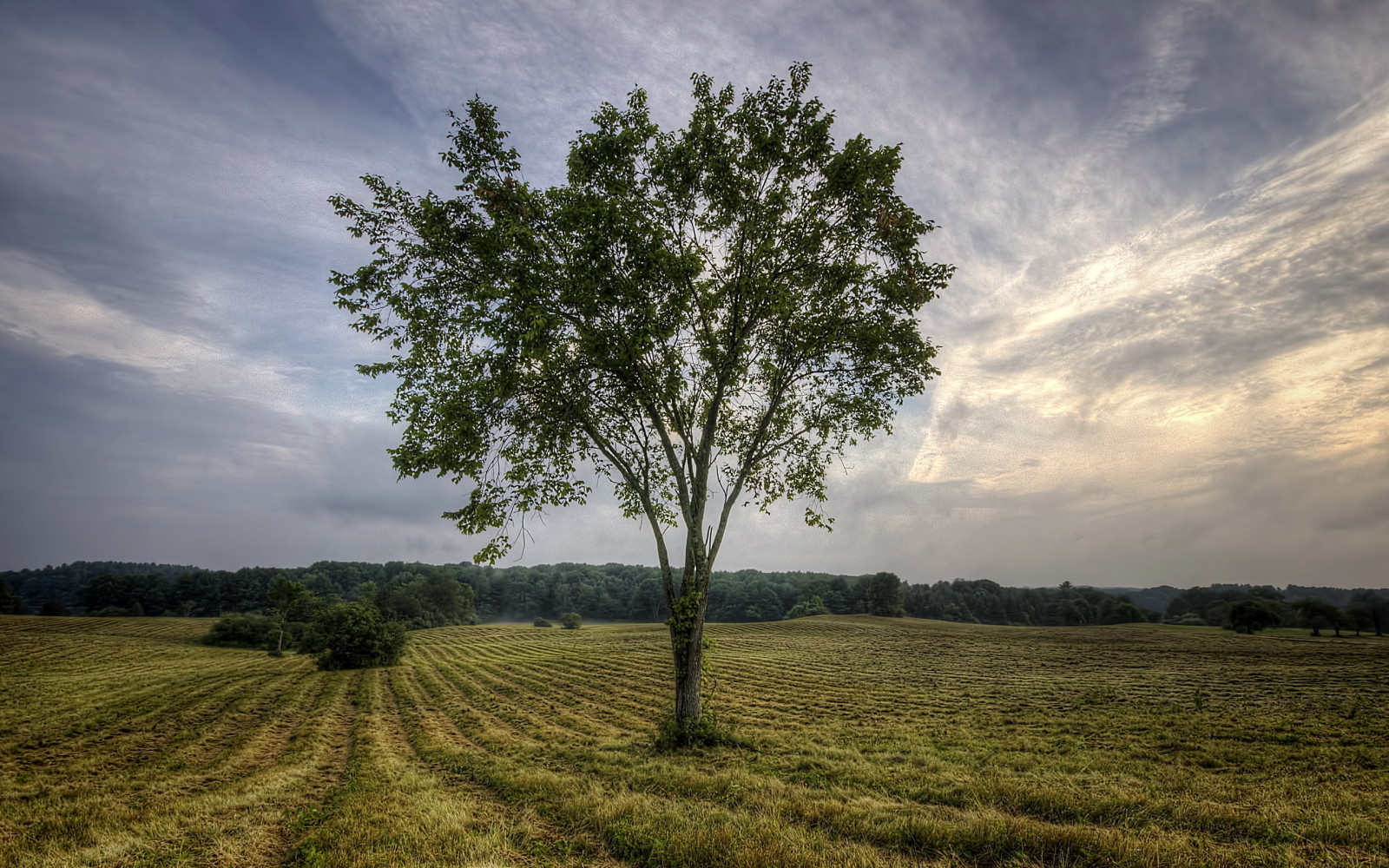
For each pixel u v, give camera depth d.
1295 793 11.70
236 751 22.97
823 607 138.75
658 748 16.34
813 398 19.19
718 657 61.97
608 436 18.44
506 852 7.74
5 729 28.56
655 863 7.24
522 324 14.92
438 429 15.35
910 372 18.27
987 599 159.50
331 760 20.08
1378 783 13.59
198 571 144.50
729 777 11.73
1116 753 18.50
